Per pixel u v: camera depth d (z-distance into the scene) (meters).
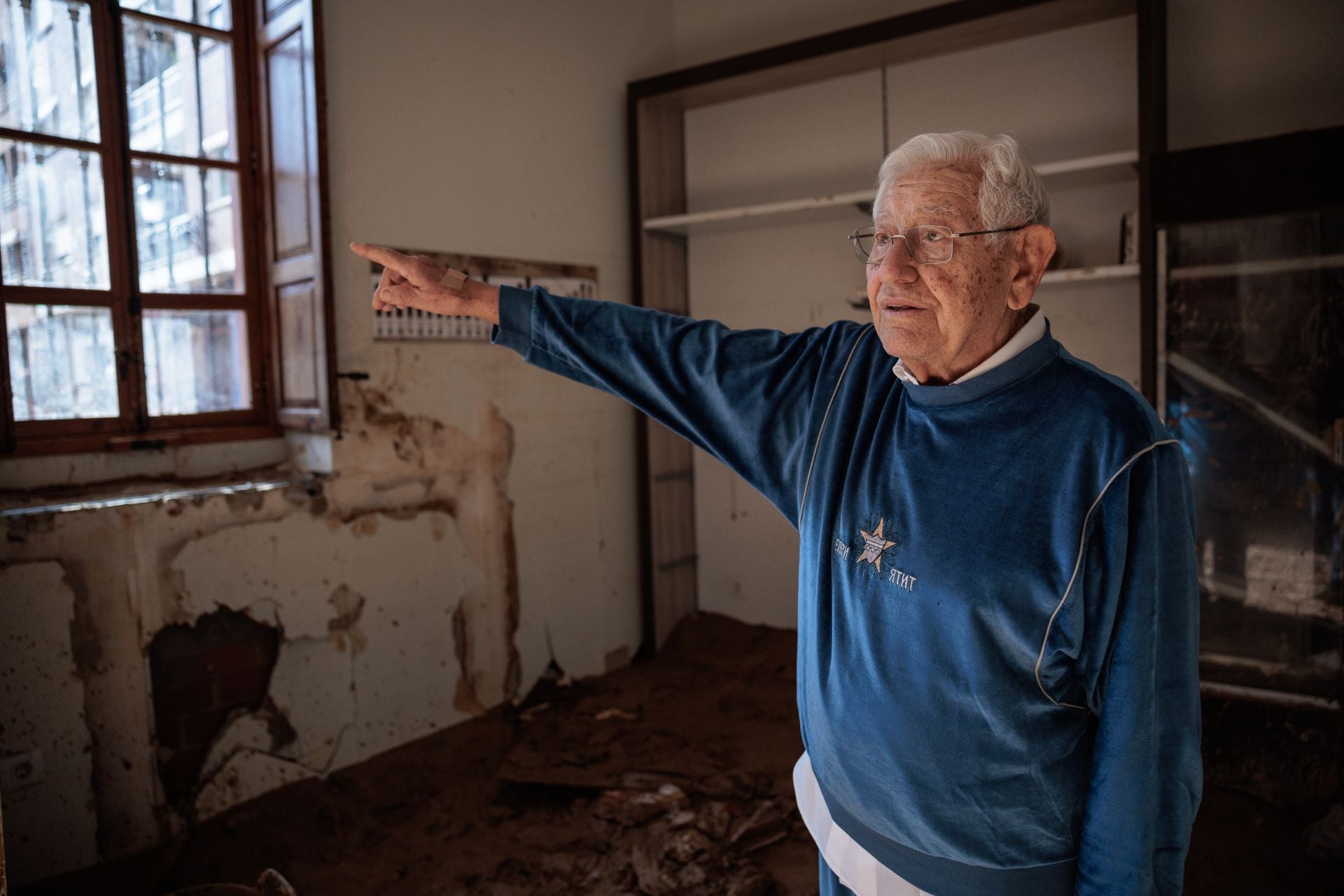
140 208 2.60
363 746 2.90
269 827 2.52
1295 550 2.49
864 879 1.09
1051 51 3.25
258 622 2.62
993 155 0.97
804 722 1.19
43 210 2.40
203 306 2.76
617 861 2.34
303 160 2.69
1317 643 2.47
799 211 3.55
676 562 4.16
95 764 2.29
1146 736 0.94
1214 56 2.96
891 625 1.01
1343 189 2.34
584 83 3.71
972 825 1.00
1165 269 2.62
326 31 2.75
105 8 2.50
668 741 3.08
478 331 3.26
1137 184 3.13
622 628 3.93
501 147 3.35
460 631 3.22
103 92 2.50
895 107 3.59
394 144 2.97
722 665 3.85
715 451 1.27
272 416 2.95
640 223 3.88
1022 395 0.98
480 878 2.30
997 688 0.95
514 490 3.42
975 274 0.96
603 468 3.82
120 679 2.32
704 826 2.44
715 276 4.15
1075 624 0.93
